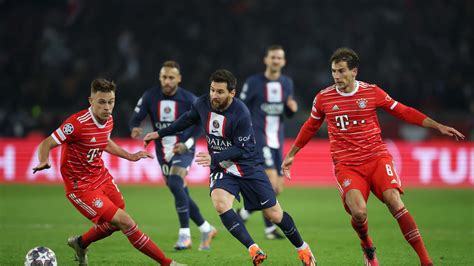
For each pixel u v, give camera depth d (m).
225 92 23.56
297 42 83.44
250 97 36.72
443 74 79.69
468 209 46.69
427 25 84.62
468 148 61.00
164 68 31.58
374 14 85.44
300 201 51.19
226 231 36.06
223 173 24.48
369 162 23.83
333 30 84.19
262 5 85.25
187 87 76.94
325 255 29.03
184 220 30.36
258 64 79.75
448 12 85.38
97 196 23.22
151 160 61.44
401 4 86.75
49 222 39.53
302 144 25.16
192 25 83.69
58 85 77.25
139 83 75.94
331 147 24.58
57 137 22.67
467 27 84.25
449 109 76.06
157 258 23.17
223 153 23.84
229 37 82.81
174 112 32.12
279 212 24.17
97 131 23.14
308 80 78.81
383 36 83.62
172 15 83.50
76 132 22.77
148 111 32.69
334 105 23.97
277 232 34.19
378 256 28.67
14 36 84.31
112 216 22.84
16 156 62.59
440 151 61.34
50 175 62.28
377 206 48.50
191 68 79.44
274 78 36.97
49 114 70.31
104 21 84.31
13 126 69.12
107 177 24.31
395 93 76.50
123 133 68.56
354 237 34.44
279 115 36.84
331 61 23.80
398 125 67.38
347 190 23.45
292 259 27.77
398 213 23.38
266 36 83.31
